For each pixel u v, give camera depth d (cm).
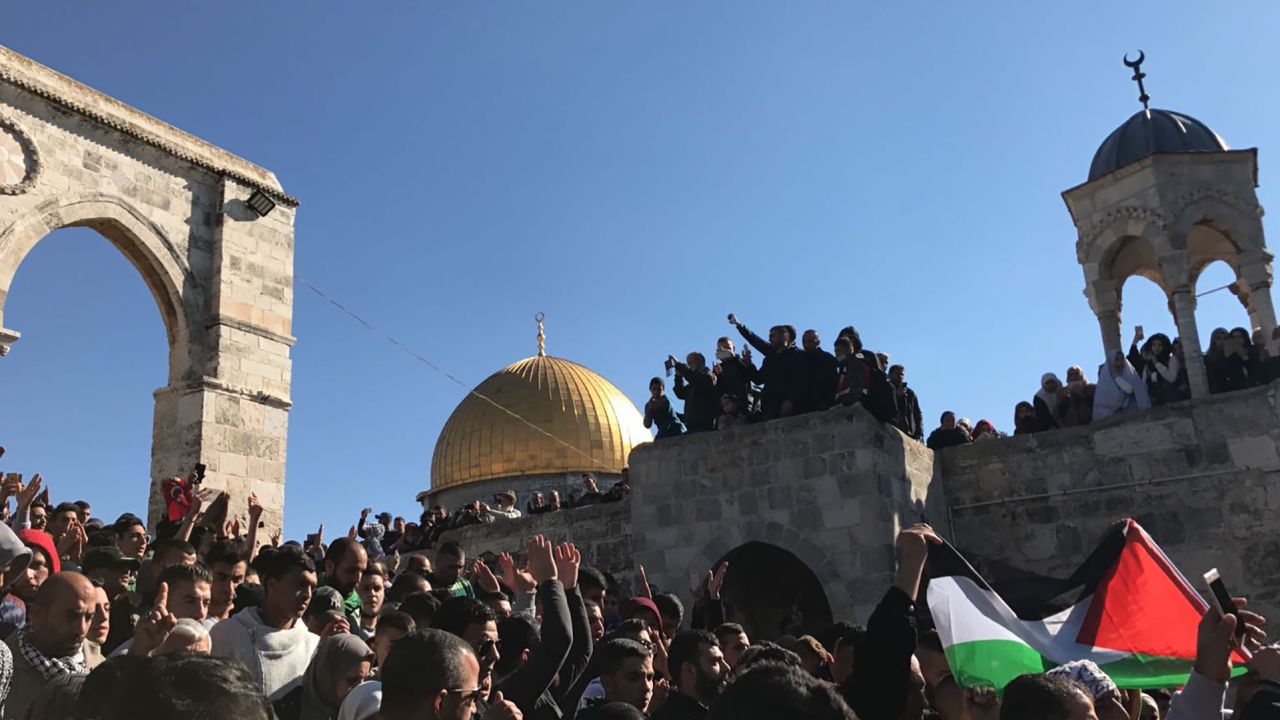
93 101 2436
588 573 1111
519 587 942
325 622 904
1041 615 832
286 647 811
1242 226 2295
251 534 1230
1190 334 2198
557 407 5203
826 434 2050
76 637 653
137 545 1229
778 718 366
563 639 750
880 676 587
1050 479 2195
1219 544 2016
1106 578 832
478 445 5119
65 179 2327
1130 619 810
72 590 657
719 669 830
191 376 2516
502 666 868
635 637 910
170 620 691
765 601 2336
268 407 2633
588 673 984
